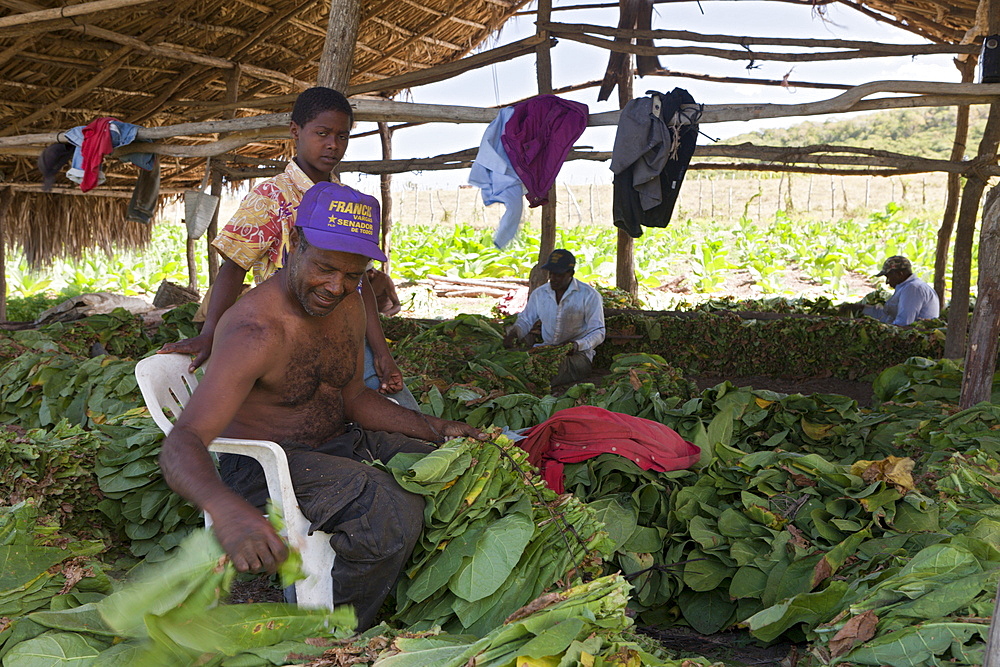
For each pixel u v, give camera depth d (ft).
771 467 10.39
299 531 7.30
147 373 8.25
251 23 27.12
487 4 31.35
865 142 139.54
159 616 5.72
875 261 55.31
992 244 12.75
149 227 37.42
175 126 18.65
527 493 8.26
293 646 6.30
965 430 11.56
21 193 32.30
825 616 7.45
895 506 9.25
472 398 13.08
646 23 29.12
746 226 65.46
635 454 10.64
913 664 6.10
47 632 6.40
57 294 48.49
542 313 22.27
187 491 6.26
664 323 24.44
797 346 23.54
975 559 7.09
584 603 6.36
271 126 18.17
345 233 7.22
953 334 21.56
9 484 9.50
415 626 7.14
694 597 9.55
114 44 25.03
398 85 25.48
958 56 27.27
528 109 14.96
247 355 7.23
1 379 13.55
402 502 7.37
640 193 15.33
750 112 14.85
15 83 25.05
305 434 8.21
